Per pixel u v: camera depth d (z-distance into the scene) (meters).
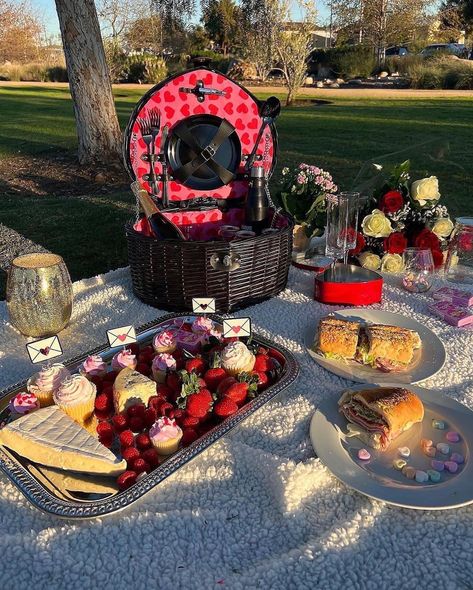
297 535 1.03
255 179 2.16
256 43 15.15
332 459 1.14
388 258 2.25
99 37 6.24
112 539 1.01
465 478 1.08
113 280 2.36
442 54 18.55
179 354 1.50
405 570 0.95
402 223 2.31
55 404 1.27
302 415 1.33
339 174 6.05
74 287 2.26
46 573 0.95
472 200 4.93
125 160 2.14
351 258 2.30
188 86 2.13
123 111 11.32
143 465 1.11
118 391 1.27
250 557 1.00
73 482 1.09
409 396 1.23
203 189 2.29
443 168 5.88
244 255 1.82
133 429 1.24
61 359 1.69
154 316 1.93
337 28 22.80
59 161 7.04
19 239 4.16
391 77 19.53
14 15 26.56
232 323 1.55
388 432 1.16
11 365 1.66
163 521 1.05
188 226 2.26
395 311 1.92
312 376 1.50
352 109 11.67
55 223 4.54
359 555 0.98
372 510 1.06
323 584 0.92
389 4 20.75
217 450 1.23
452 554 0.98
